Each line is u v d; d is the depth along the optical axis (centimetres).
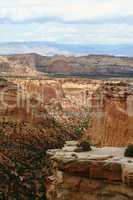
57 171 3431
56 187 3438
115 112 11581
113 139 11256
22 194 12425
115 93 11938
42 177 13350
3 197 12000
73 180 3338
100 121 12412
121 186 3133
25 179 13588
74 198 3328
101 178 3222
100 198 3219
